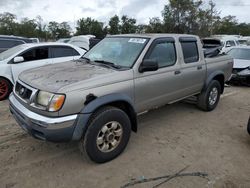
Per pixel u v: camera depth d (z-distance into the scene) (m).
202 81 5.39
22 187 2.97
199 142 4.25
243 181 3.21
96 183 3.08
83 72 3.51
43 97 3.01
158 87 4.16
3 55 7.04
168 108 5.99
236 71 9.11
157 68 3.76
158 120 5.20
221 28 50.50
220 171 3.41
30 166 3.39
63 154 3.71
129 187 3.02
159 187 3.04
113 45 4.37
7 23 59.69
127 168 3.41
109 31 56.09
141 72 3.80
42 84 3.13
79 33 57.50
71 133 3.04
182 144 4.16
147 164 3.52
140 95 3.86
